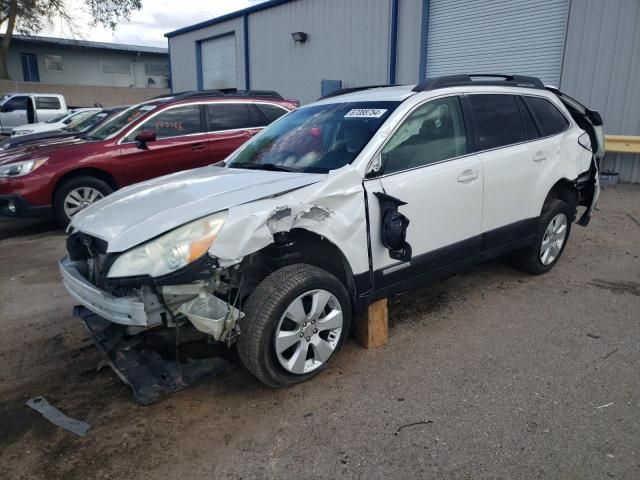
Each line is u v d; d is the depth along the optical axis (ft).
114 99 106.42
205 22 67.15
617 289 15.19
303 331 10.07
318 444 8.73
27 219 27.37
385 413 9.49
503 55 37.11
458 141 12.82
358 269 10.69
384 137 11.25
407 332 12.69
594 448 8.39
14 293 16.06
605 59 31.04
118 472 8.24
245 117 26.32
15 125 65.92
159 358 10.79
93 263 10.03
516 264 16.40
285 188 9.96
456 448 8.50
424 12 41.24
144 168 23.81
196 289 8.95
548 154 15.12
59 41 110.52
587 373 10.63
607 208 25.36
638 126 30.40
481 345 11.94
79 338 12.92
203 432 9.14
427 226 11.89
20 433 9.24
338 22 48.52
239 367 11.21
